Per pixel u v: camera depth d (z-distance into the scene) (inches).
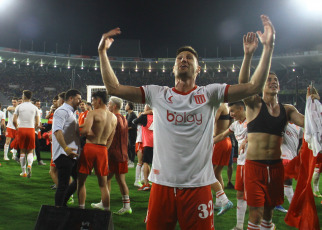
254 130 124.2
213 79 1957.4
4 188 241.6
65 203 182.1
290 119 132.8
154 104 86.2
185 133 81.5
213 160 208.5
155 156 85.7
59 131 160.9
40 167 367.9
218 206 199.9
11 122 421.1
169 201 81.8
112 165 186.1
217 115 202.7
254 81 82.0
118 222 167.8
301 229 132.3
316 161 133.0
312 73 1728.6
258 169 120.9
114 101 195.9
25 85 1765.5
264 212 123.8
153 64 1897.1
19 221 161.3
